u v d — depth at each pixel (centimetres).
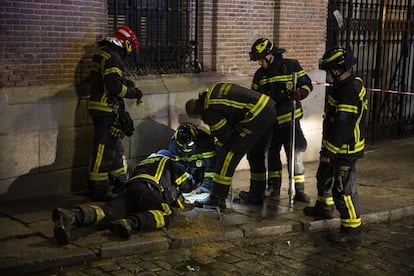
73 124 672
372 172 853
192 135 647
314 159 928
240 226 577
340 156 562
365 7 1007
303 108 896
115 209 546
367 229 618
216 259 512
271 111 601
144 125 733
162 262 499
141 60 750
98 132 646
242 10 825
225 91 591
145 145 738
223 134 593
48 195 664
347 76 555
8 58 619
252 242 559
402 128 1142
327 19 955
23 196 644
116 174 679
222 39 812
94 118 646
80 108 675
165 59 775
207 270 488
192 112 604
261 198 662
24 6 622
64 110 661
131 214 558
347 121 544
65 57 664
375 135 1085
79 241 513
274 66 660
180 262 501
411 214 677
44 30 642
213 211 619
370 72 1080
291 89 645
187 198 656
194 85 783
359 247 559
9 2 610
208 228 567
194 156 659
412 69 1149
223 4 802
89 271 473
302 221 601
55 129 658
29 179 646
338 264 513
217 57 812
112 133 646
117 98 645
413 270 505
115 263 491
